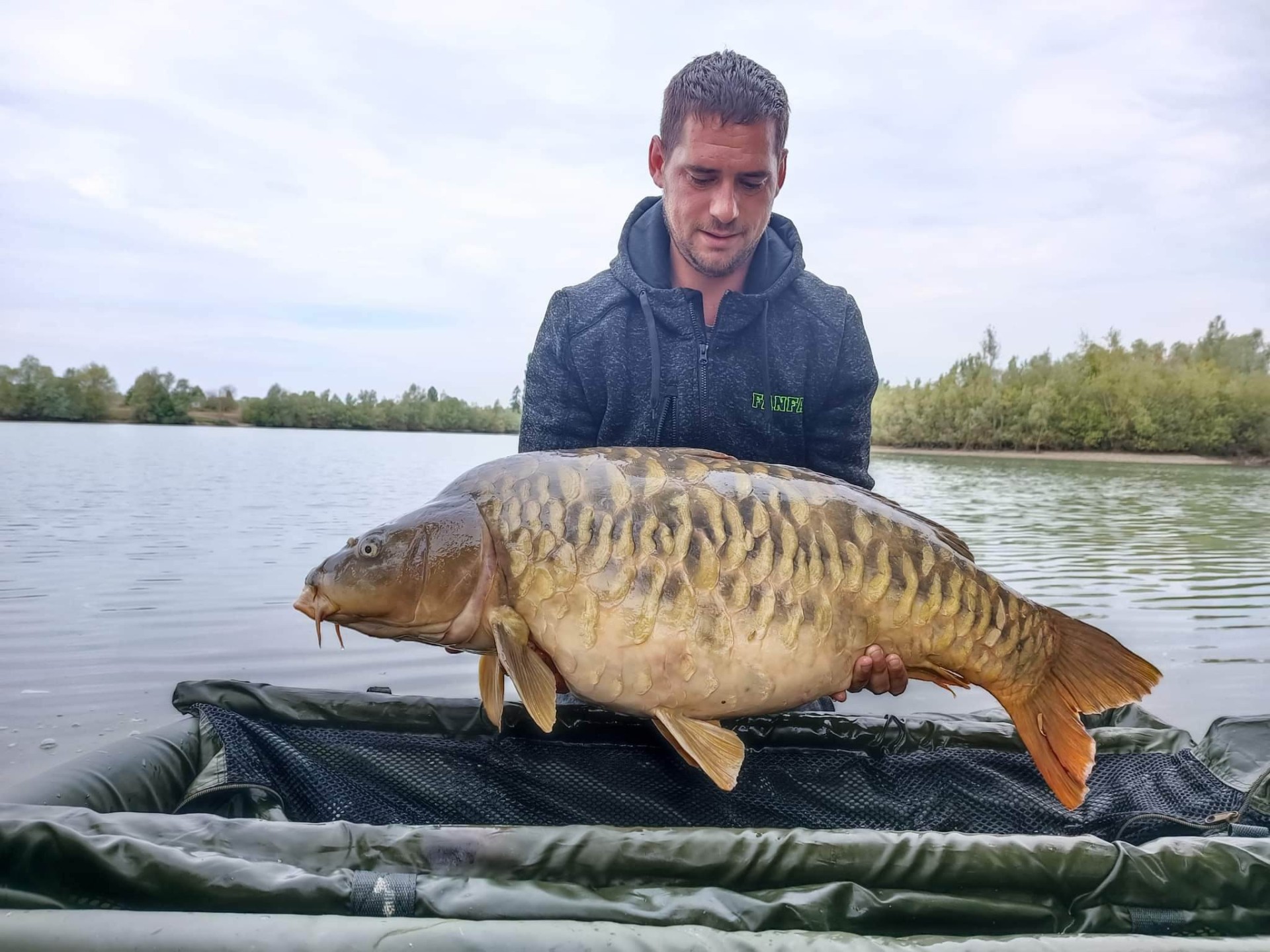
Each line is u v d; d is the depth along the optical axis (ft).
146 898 1.92
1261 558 12.84
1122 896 2.16
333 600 3.00
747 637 2.93
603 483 2.97
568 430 4.40
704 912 2.07
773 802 3.12
